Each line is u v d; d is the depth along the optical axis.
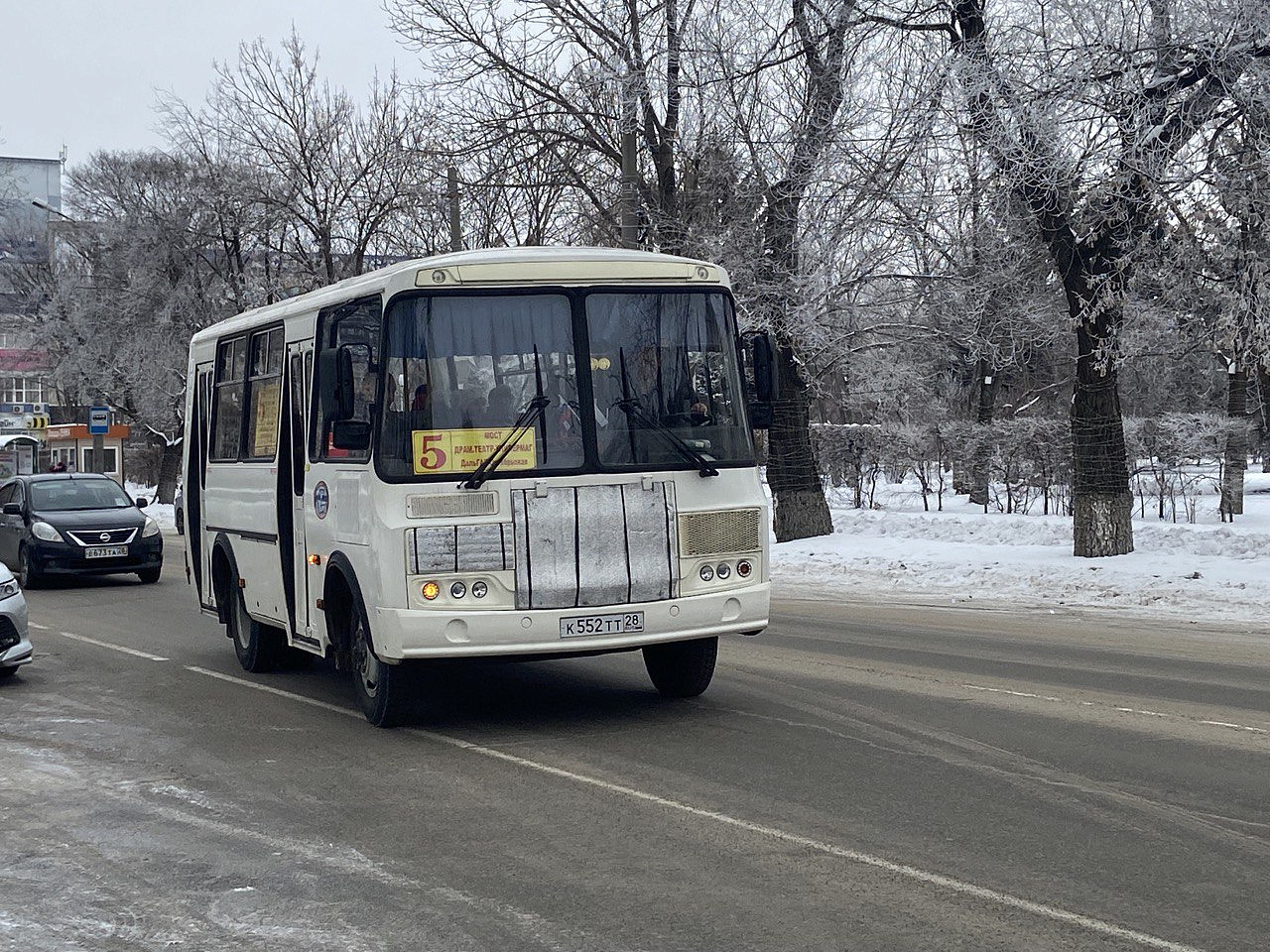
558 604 8.91
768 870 5.95
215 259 44.34
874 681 11.12
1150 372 33.50
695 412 9.40
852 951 4.93
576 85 27.42
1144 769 7.79
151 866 6.29
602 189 28.52
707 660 10.24
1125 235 19.39
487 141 28.19
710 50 25.03
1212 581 17.81
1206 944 4.95
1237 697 10.27
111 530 21.64
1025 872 5.85
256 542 12.01
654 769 8.01
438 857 6.30
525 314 9.14
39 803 7.57
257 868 6.22
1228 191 18.06
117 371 46.12
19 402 77.56
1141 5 18.56
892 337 27.11
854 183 24.36
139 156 46.31
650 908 5.46
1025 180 19.16
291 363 11.06
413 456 8.87
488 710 10.15
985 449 31.70
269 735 9.45
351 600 10.03
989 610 16.97
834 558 23.03
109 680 12.12
